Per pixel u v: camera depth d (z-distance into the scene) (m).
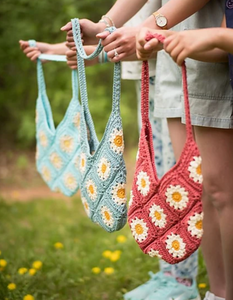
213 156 2.02
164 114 2.24
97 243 3.60
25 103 7.43
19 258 3.20
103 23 2.22
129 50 1.92
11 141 7.44
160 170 2.57
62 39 6.63
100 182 1.97
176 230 1.73
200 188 1.66
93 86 7.40
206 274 2.85
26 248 3.53
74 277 2.92
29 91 7.34
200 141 2.04
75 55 2.33
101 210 2.00
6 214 4.51
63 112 7.09
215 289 2.31
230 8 1.82
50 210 4.68
